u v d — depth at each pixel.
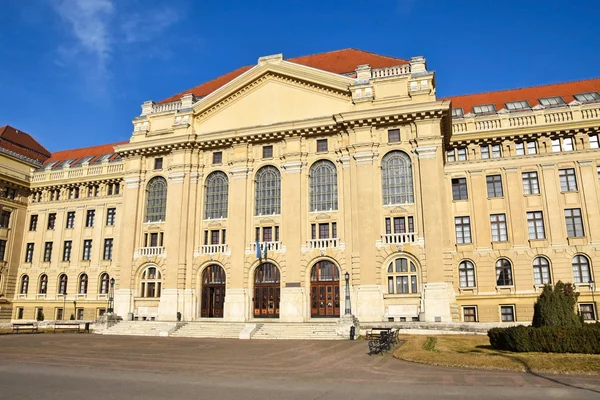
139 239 43.66
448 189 39.66
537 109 38.75
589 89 43.25
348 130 38.97
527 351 19.19
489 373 15.83
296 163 39.97
